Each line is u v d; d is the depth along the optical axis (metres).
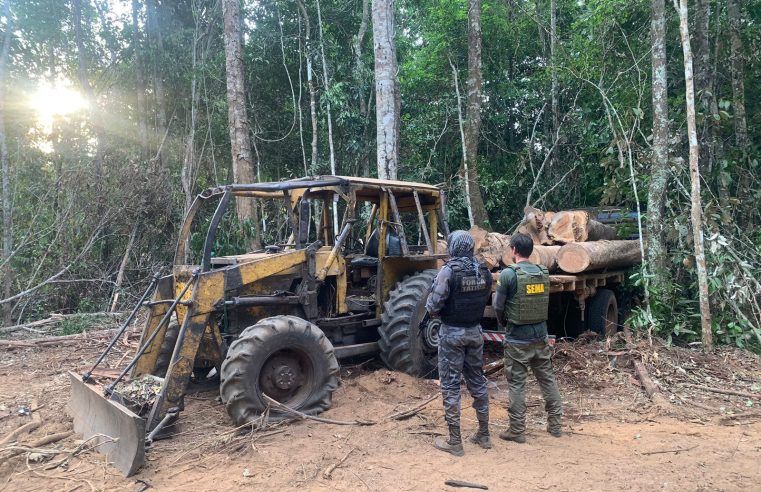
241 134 10.71
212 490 3.33
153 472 3.60
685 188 7.71
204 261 4.75
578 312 7.68
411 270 6.39
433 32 14.96
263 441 4.10
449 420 3.87
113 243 11.30
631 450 3.93
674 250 7.54
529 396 5.30
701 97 8.74
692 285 7.33
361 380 5.50
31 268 10.38
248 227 10.44
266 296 5.10
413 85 14.57
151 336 4.62
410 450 3.94
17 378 6.11
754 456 3.79
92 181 10.52
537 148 13.37
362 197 6.37
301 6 13.38
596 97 11.51
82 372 6.16
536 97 13.73
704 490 3.27
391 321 5.63
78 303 10.41
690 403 5.01
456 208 12.29
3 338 8.29
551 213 7.91
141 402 4.18
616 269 8.27
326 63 13.41
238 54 10.79
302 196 5.47
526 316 4.00
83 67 14.72
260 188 5.13
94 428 4.14
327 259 5.49
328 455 3.81
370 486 3.37
